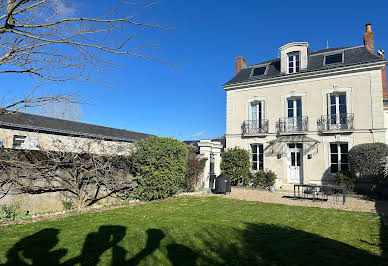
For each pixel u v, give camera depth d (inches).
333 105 572.1
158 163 398.0
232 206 352.5
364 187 498.6
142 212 302.0
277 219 274.2
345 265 153.9
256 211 317.4
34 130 479.5
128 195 402.3
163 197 421.7
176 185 427.8
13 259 159.2
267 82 647.8
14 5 152.6
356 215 298.0
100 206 342.6
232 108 705.6
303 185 422.9
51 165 319.9
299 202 399.9
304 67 609.3
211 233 217.5
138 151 398.9
